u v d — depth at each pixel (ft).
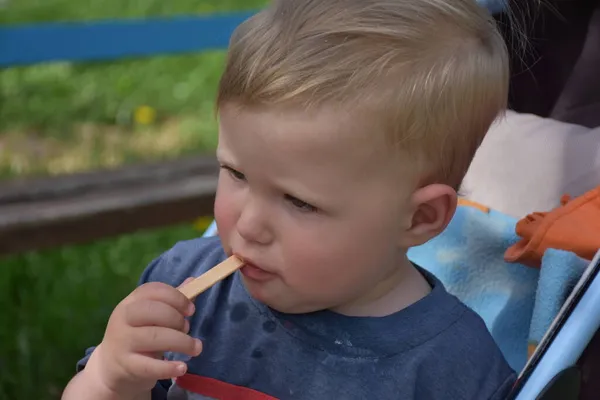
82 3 21.24
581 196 5.88
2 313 10.12
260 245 4.42
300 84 4.08
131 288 10.84
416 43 4.34
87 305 10.43
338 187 4.21
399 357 4.74
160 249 11.84
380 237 4.45
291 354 4.83
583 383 5.08
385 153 4.26
